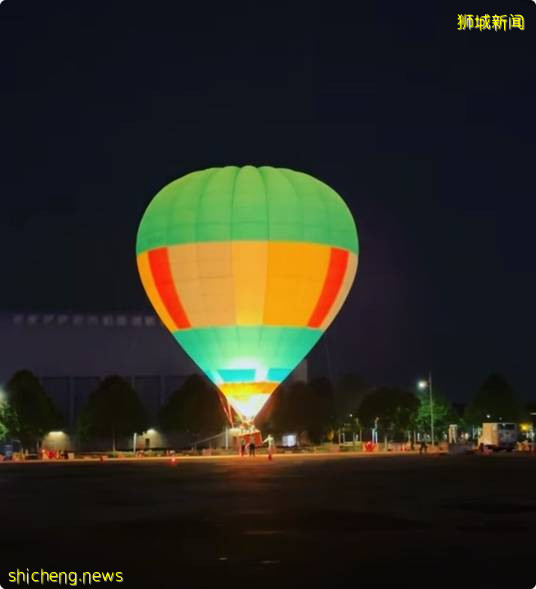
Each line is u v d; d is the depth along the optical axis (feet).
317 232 213.87
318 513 91.09
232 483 140.15
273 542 70.03
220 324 212.64
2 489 132.46
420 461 236.22
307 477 155.22
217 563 60.49
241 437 224.12
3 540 72.79
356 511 92.68
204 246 210.59
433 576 55.47
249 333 212.43
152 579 55.67
